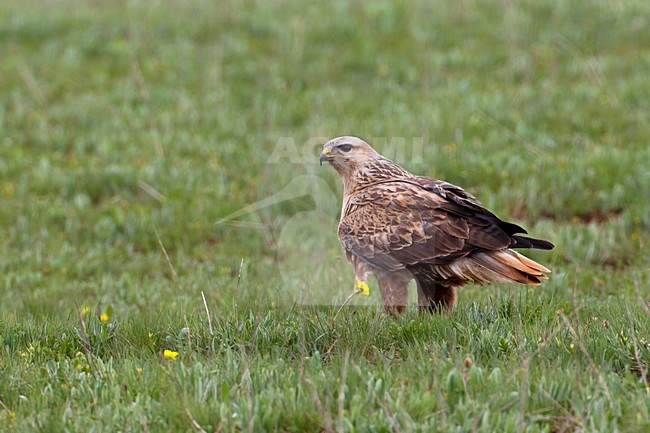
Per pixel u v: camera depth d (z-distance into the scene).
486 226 8.96
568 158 15.18
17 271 12.45
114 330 8.88
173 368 7.41
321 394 6.79
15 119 17.94
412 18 22.78
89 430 6.42
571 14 22.62
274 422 6.49
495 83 19.14
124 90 19.20
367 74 20.12
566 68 19.73
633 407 6.49
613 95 17.70
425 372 7.18
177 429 6.55
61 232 13.96
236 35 22.34
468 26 22.33
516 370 6.87
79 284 12.12
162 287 11.65
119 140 17.00
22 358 8.09
